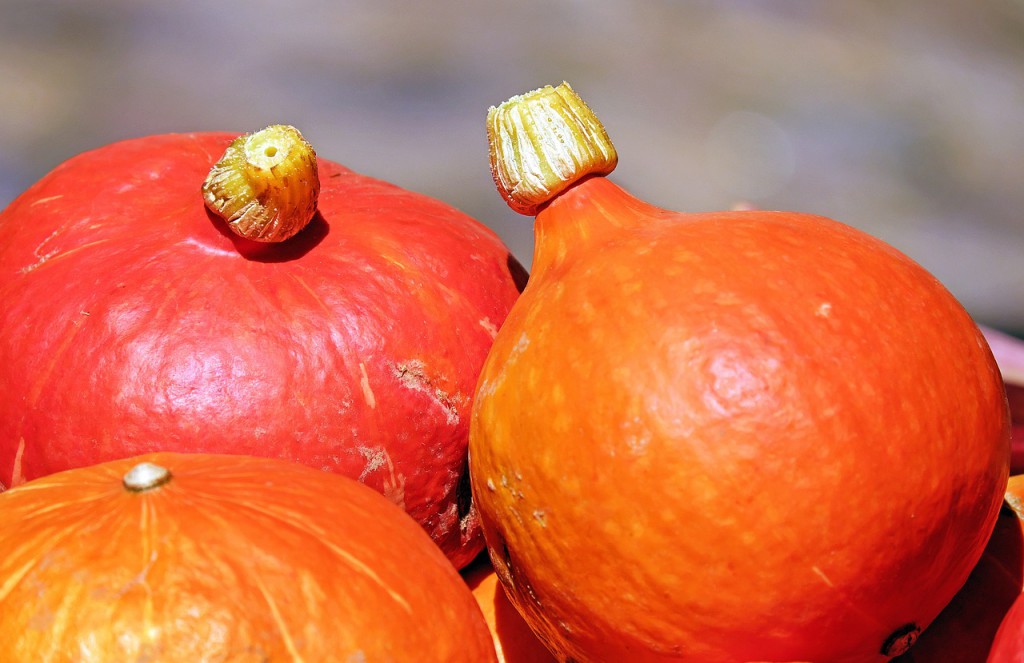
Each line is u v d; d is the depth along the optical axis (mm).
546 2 3904
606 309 785
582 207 836
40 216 881
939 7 4074
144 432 824
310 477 776
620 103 3240
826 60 3637
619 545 772
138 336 832
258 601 729
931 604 793
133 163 906
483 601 890
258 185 839
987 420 785
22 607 721
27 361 840
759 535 761
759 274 782
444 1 3807
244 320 836
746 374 764
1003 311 2639
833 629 776
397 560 759
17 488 769
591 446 772
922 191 3041
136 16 3504
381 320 849
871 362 769
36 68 3053
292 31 3498
